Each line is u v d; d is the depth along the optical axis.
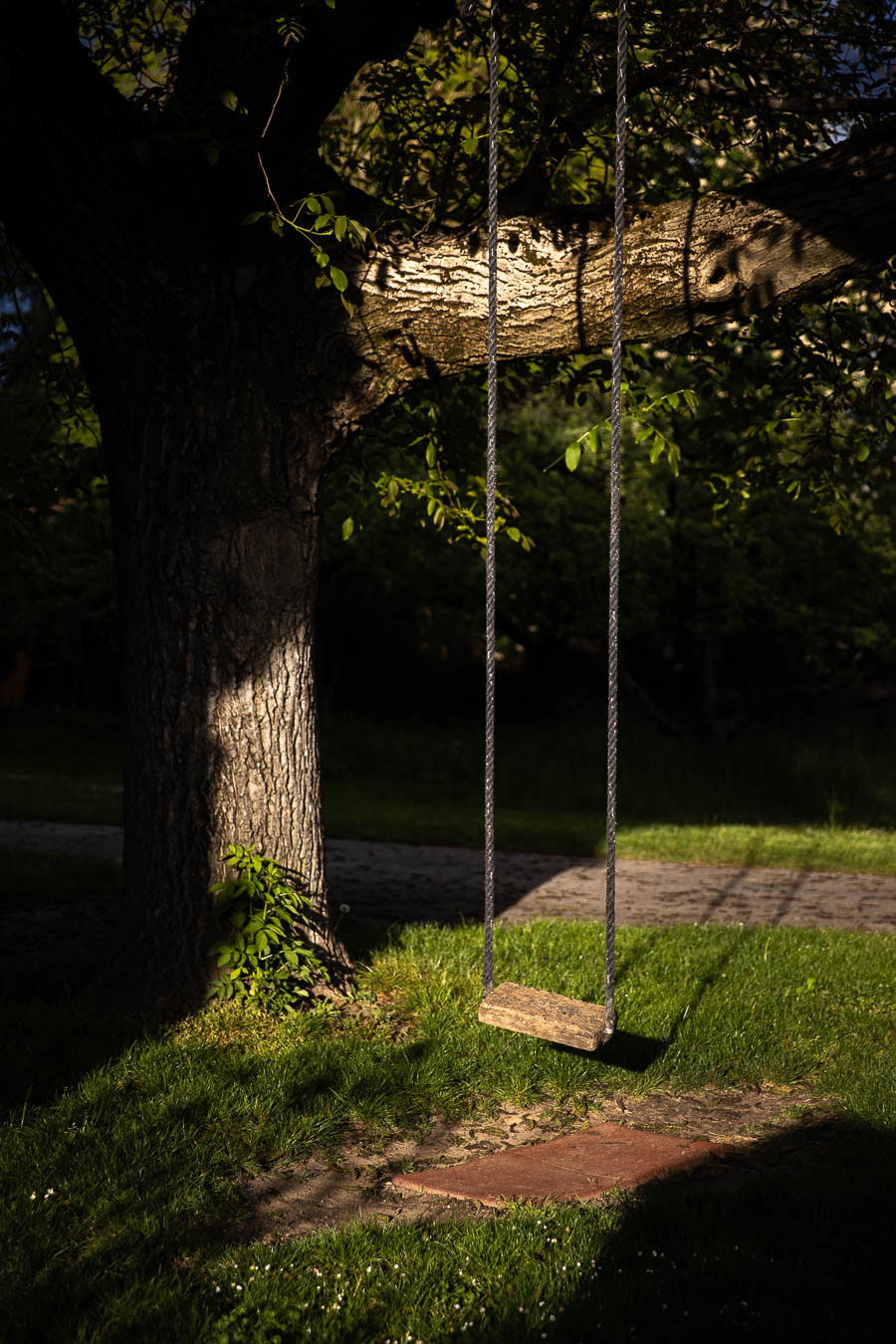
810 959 7.92
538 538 20.91
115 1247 3.61
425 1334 3.20
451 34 8.23
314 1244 3.68
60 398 8.91
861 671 23.92
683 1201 4.00
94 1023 5.59
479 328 5.77
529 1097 5.20
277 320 5.84
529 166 6.62
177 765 5.98
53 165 5.49
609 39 7.36
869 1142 4.67
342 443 6.22
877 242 5.21
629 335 5.64
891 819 17.73
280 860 6.12
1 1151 4.18
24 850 11.14
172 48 7.99
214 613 5.98
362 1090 5.04
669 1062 5.65
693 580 21.39
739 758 19.89
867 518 20.77
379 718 25.94
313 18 5.63
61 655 26.12
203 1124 4.59
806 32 7.96
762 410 7.75
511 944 7.86
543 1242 3.71
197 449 5.91
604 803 18.17
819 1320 3.24
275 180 5.87
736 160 8.41
